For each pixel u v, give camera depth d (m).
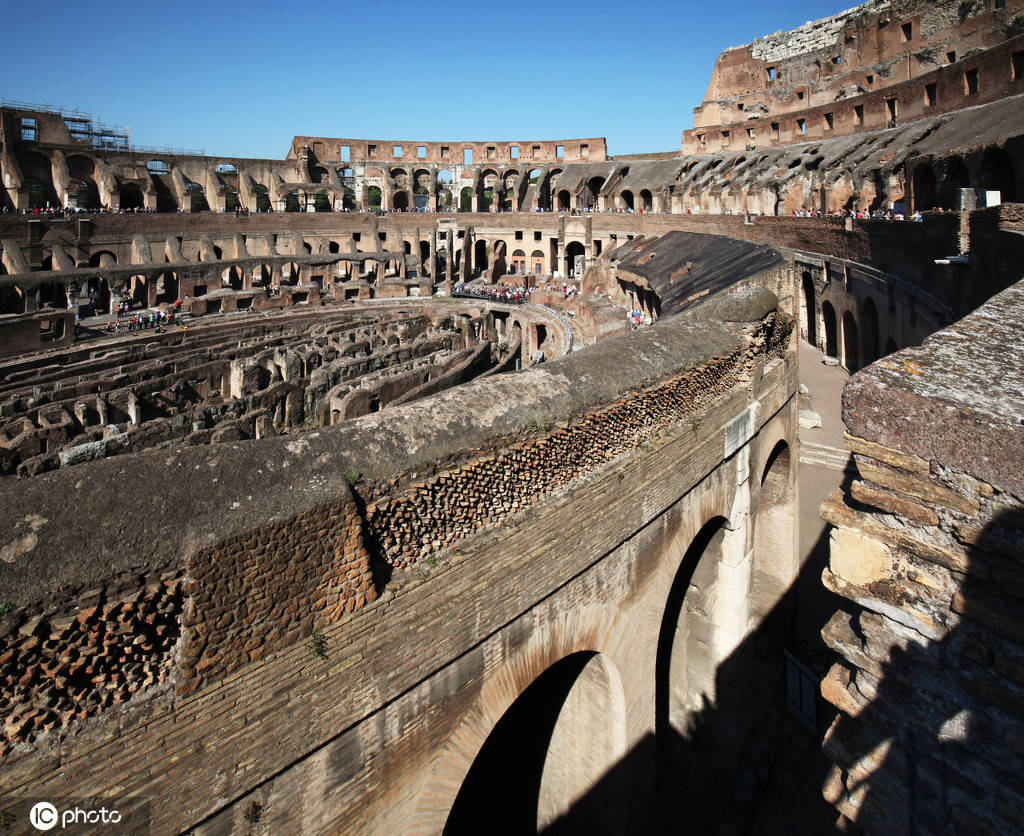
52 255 65.06
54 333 49.88
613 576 15.03
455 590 11.33
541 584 12.91
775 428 22.81
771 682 23.58
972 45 61.31
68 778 7.54
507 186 105.06
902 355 8.44
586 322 59.28
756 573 25.30
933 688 7.26
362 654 9.97
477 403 12.60
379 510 10.47
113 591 7.80
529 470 12.93
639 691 16.59
